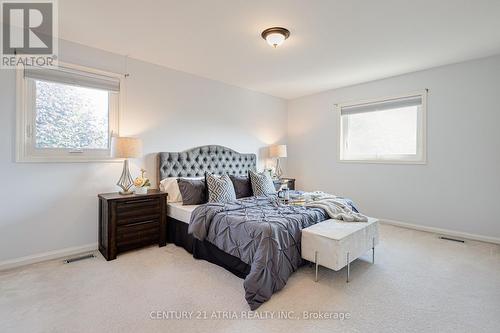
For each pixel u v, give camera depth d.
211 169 4.17
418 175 3.92
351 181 4.68
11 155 2.53
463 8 2.22
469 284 2.23
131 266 2.55
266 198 3.40
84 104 2.99
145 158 3.46
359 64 3.59
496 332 1.63
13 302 1.91
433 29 2.60
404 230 3.88
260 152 5.13
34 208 2.66
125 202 2.81
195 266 2.56
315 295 2.05
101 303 1.91
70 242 2.87
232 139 4.61
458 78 3.54
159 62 3.49
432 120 3.77
